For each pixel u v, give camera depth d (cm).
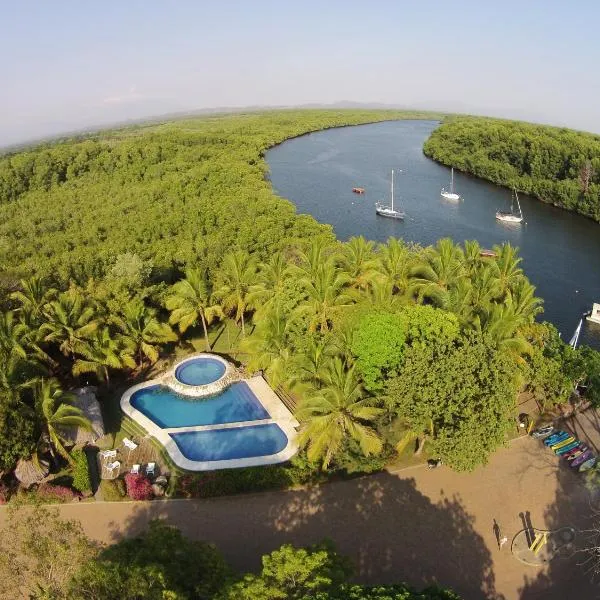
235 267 6619
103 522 4466
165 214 11406
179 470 4997
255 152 19512
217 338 7319
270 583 3069
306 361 4953
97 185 14412
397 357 4656
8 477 4816
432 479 4909
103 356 5781
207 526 4422
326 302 5681
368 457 4975
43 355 5556
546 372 5566
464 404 4325
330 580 2966
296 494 4734
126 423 5628
